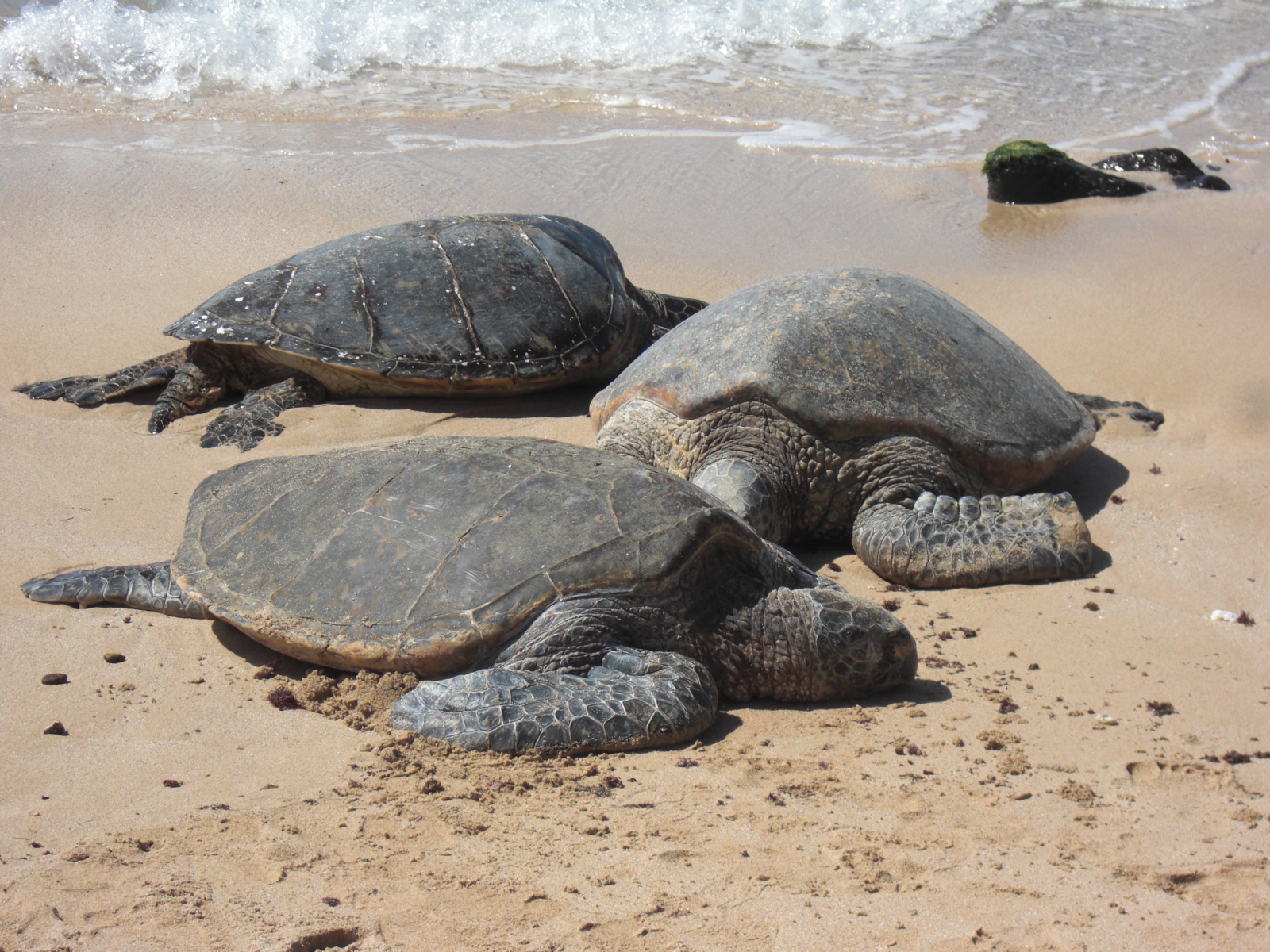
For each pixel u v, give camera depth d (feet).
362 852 10.77
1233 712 14.52
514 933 9.65
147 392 25.86
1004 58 54.08
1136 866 11.04
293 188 36.47
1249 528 20.20
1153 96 49.78
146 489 20.88
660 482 15.05
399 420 24.72
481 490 15.06
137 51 47.98
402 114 44.47
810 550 20.67
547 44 52.80
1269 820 11.94
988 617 17.48
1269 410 24.61
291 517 15.57
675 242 34.06
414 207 35.42
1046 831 11.62
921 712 14.48
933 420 19.94
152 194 35.63
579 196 36.96
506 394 26.09
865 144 43.37
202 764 12.44
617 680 13.51
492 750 12.77
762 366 20.01
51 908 9.59
